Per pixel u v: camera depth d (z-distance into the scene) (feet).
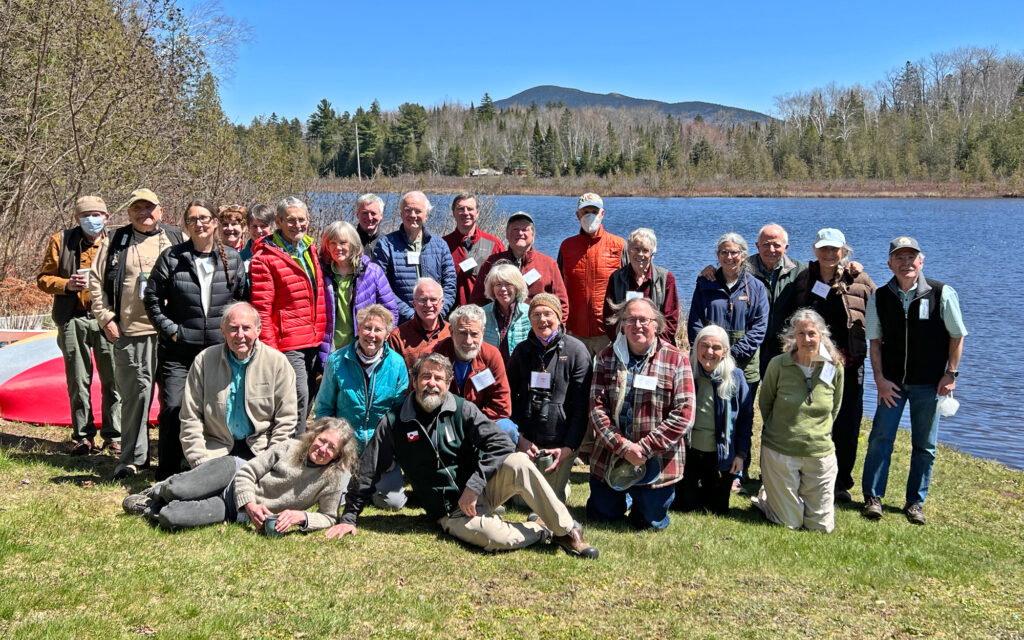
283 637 12.03
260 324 18.72
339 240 20.01
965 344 49.70
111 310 18.98
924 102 363.76
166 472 18.04
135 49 38.45
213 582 13.55
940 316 19.48
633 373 18.38
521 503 19.75
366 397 17.98
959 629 13.94
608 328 23.20
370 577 14.39
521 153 343.26
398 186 69.05
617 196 281.95
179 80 41.96
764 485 19.63
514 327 20.21
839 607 14.62
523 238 21.98
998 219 162.30
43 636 11.07
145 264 18.92
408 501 18.85
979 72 357.82
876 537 18.60
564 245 24.03
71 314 20.48
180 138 43.91
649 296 22.07
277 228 19.66
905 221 158.81
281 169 51.72
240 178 48.26
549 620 13.28
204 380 17.21
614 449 18.03
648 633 13.08
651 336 18.21
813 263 21.81
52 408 22.97
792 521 19.11
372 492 16.89
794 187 289.33
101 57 36.81
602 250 23.36
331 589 13.71
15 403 22.88
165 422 17.95
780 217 171.53
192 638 11.65
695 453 19.88
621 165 341.21
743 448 19.85
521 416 19.01
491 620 13.12
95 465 19.52
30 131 35.35
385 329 17.83
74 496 16.76
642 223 151.64
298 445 16.65
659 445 17.92
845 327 21.02
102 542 14.55
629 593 14.57
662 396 18.22
